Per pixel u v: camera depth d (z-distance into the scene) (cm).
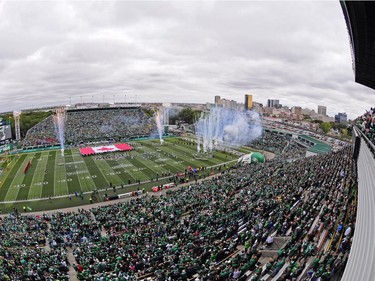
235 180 6059
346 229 2500
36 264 2986
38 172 8056
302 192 4319
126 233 3738
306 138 12300
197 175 7725
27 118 17125
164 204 4847
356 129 5950
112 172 7975
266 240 2961
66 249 3644
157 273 2573
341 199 3422
